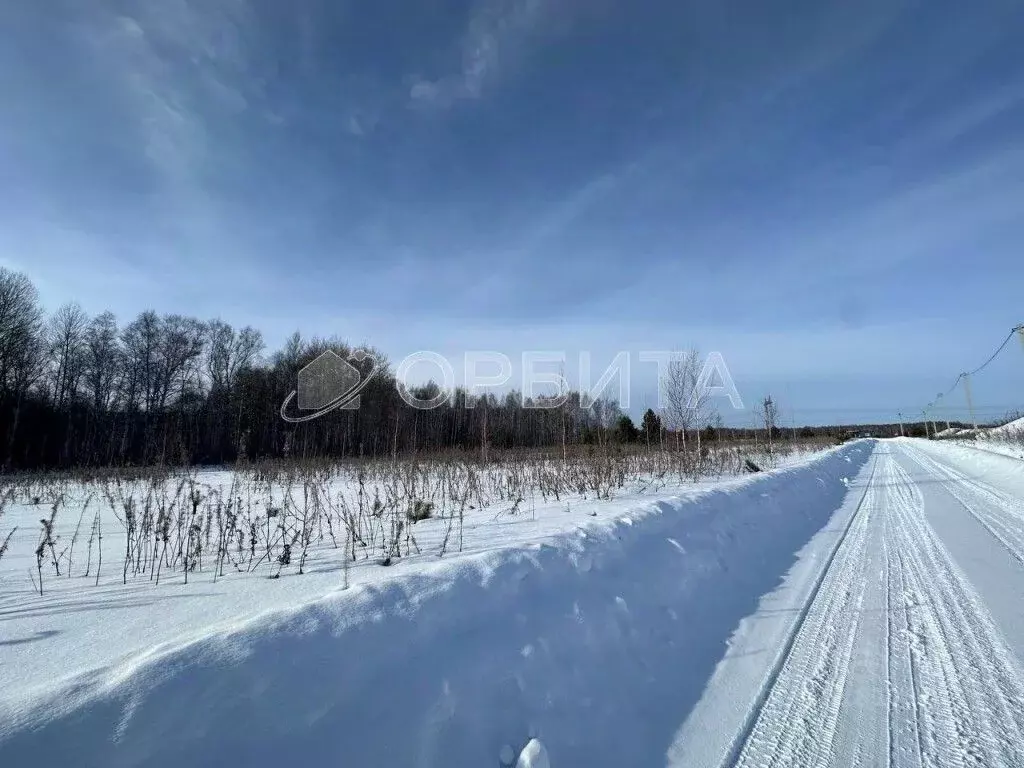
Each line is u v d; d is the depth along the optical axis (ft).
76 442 89.40
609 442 43.65
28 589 11.93
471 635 9.50
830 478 50.98
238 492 31.60
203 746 6.00
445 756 7.54
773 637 13.37
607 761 8.50
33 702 5.64
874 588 17.15
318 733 6.79
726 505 23.85
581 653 10.54
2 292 96.63
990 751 8.67
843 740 9.08
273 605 10.43
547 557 12.73
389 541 16.17
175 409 125.39
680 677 11.23
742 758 8.66
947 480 53.62
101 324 126.72
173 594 11.30
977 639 12.89
